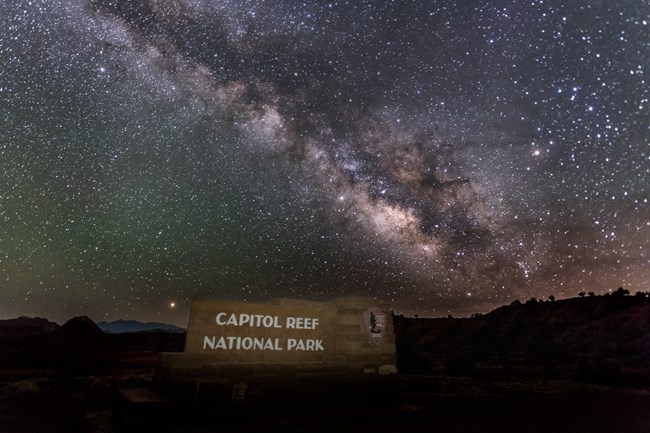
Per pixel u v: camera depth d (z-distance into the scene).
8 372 14.95
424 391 12.32
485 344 35.78
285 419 7.18
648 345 26.36
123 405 6.90
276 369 7.91
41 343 18.83
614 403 10.89
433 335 40.66
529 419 8.29
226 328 7.68
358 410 8.16
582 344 30.19
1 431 7.05
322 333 8.70
